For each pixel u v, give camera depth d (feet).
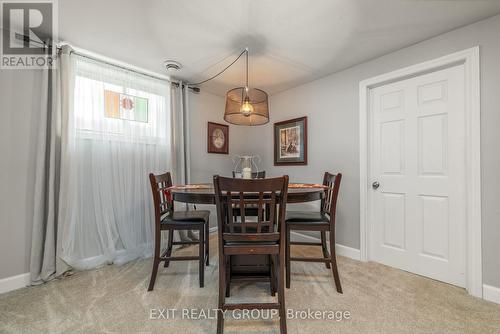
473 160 5.27
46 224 5.97
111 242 7.08
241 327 4.23
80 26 5.57
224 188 3.92
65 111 6.17
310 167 8.97
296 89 9.52
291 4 4.82
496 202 5.02
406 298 5.15
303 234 9.07
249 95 6.93
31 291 5.43
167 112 8.61
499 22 5.02
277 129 10.29
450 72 5.86
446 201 5.91
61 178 6.09
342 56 7.00
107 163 7.19
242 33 5.87
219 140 10.85
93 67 6.97
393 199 6.90
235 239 4.09
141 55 7.01
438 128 6.06
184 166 9.10
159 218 5.74
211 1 4.74
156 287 5.67
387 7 4.88
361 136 7.36
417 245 6.40
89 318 4.48
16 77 5.65
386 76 6.83
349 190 7.70
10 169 5.56
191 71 8.16
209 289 5.59
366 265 6.97
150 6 4.89
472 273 5.27
